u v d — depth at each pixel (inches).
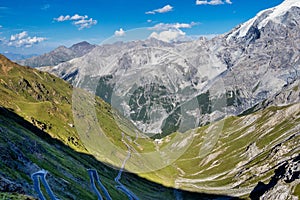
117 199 6481.3
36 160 5895.7
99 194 6245.1
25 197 3257.9
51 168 5964.6
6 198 3053.6
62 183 5502.0
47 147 7249.0
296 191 7829.7
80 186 6082.7
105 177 7519.7
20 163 5241.1
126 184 7844.5
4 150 5113.2
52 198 4670.3
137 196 7352.4
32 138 7249.0
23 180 4672.7
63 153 7746.1
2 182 3422.7
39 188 4785.9
